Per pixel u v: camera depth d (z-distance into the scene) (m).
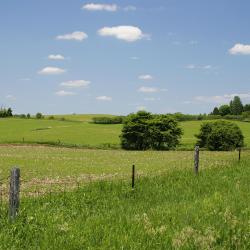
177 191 17.58
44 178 29.95
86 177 30.48
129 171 35.91
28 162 45.03
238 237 10.24
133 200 16.08
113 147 90.44
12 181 12.03
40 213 12.79
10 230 10.84
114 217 12.27
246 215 12.27
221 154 59.75
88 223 11.52
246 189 17.02
